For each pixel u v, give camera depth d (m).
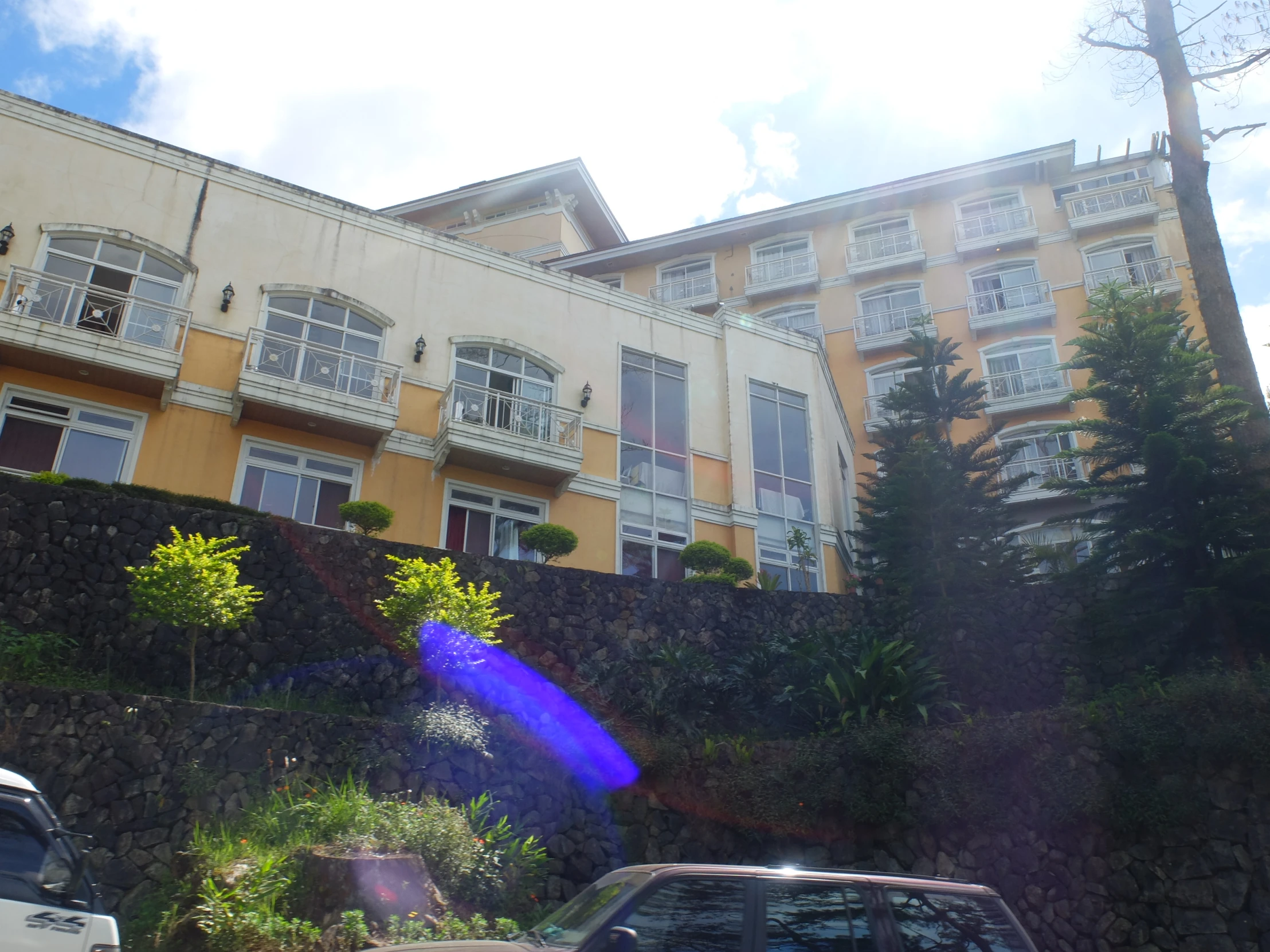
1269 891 8.69
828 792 10.59
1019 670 14.29
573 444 18.86
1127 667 13.40
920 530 15.88
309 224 18.05
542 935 5.15
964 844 10.12
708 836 10.72
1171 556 12.47
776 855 10.53
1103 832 9.62
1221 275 14.53
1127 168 33.44
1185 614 11.81
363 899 7.36
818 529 21.55
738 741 11.65
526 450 17.75
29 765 8.38
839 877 5.34
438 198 34.69
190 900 7.36
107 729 8.84
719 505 20.62
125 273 15.99
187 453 15.38
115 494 12.34
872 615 16.95
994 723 10.69
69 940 5.08
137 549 11.99
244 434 15.95
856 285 33.78
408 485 17.16
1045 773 10.02
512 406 18.73
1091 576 13.41
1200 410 13.02
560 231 34.38
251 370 15.67
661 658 13.80
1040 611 14.69
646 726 12.09
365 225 18.69
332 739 9.88
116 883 8.03
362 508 14.95
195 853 8.03
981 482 17.20
